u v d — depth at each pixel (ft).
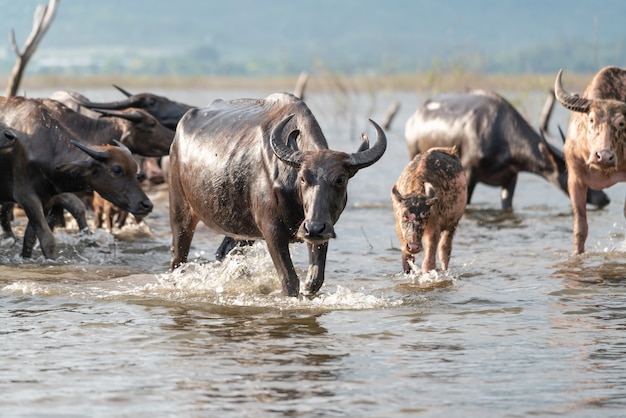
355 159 92.17
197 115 110.42
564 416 69.36
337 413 69.97
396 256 130.41
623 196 195.00
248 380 76.79
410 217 105.91
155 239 147.54
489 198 197.36
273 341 87.35
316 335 89.30
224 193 101.30
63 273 119.85
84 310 99.04
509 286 110.32
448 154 116.47
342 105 387.75
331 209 90.94
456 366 80.23
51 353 83.82
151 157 166.61
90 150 124.06
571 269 119.96
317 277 100.27
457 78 332.39
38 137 127.95
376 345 86.17
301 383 76.13
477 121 179.11
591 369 79.51
